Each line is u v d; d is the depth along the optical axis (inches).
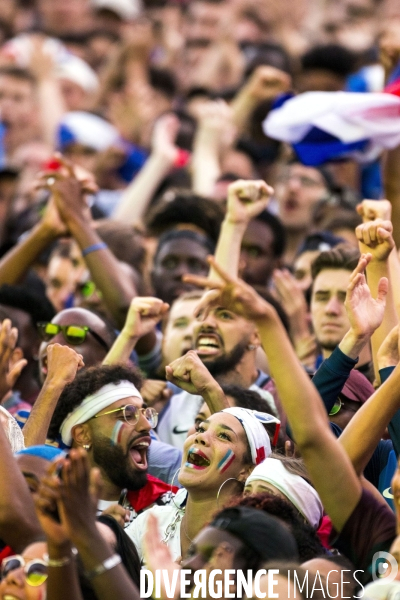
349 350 566.9
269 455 595.5
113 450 612.7
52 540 455.2
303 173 1021.8
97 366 631.8
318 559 485.7
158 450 666.8
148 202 1099.3
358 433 517.3
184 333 761.6
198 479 582.2
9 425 598.2
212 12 1518.2
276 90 1184.2
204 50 1497.3
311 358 788.0
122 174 1225.4
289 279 808.3
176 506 608.1
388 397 517.3
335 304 730.2
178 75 1482.5
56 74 1381.6
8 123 1315.2
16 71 1328.7
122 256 890.1
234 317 714.8
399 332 547.8
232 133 1147.9
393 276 631.8
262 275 889.5
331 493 490.6
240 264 794.2
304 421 481.1
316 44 1305.4
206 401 623.5
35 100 1332.4
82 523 451.5
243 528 462.0
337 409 620.1
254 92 1185.4
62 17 1582.2
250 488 555.5
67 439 621.0
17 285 811.4
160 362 780.6
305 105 810.8
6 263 829.8
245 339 716.0
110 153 1203.2
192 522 585.9
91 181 820.0
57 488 452.4
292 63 1358.3
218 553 458.3
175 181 1122.7
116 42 1544.0
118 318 775.1
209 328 714.2
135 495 635.5
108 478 618.2
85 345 711.1
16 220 1108.5
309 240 869.2
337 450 487.2
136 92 1290.6
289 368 478.9
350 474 492.1
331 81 1182.9
